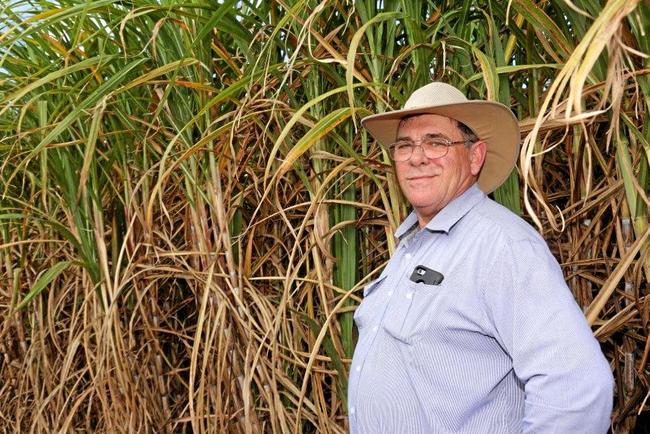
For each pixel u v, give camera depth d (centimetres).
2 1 143
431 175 102
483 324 89
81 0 138
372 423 99
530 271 86
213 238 146
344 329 134
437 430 91
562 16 105
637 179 100
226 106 140
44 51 152
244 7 142
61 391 163
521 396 91
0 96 162
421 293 94
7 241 188
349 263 133
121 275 159
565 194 136
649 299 100
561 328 83
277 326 128
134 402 149
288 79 134
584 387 80
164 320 167
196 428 132
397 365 96
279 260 147
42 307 183
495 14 121
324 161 133
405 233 115
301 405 138
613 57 56
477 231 93
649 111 92
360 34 100
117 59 139
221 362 136
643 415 140
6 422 204
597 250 123
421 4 123
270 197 145
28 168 174
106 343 149
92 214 160
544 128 109
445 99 102
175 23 133
